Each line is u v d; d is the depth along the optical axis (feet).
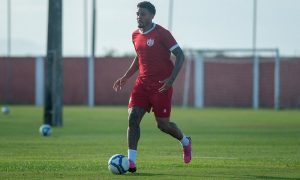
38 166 110.11
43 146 153.48
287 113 358.84
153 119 292.61
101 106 446.60
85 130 217.36
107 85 459.32
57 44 231.09
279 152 139.85
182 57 100.89
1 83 466.29
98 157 127.24
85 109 392.88
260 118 302.04
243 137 187.42
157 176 96.73
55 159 123.03
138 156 129.90
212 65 451.53
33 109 386.52
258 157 127.85
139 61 102.63
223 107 447.42
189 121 274.57
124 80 108.27
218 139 179.22
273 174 99.55
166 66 101.60
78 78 459.73
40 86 462.60
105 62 459.32
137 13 101.55
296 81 433.89
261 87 442.50
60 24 230.68
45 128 190.49
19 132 205.05
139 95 101.81
